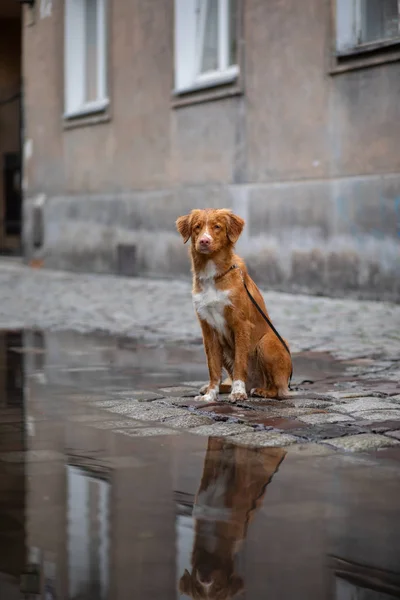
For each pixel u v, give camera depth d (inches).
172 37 690.8
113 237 769.6
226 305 266.4
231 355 281.3
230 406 262.4
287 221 593.6
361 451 208.4
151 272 724.0
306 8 570.6
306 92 574.6
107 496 172.6
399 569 136.0
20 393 289.0
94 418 248.1
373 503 167.8
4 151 1078.4
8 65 1071.6
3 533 151.3
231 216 266.7
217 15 662.5
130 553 142.3
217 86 645.9
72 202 823.1
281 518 159.2
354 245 547.2
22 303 590.9
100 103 791.1
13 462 199.2
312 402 266.1
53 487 178.9
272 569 135.9
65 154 831.7
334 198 558.9
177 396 281.7
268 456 203.6
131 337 438.3
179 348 399.9
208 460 199.9
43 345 410.9
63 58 826.2
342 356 367.9
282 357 274.1
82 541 147.4
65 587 129.4
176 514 161.5
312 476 186.7
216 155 652.1
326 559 139.6
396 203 519.5
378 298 534.0
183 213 686.5
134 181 741.3
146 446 214.2
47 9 848.3
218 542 146.9
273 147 601.9
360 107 539.5
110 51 762.8
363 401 267.4
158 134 711.7
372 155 533.3
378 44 522.6
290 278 593.3
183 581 131.5
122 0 745.6
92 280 737.6
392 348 387.9
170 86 695.1
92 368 343.3
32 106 882.1
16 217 1075.3
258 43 609.0
